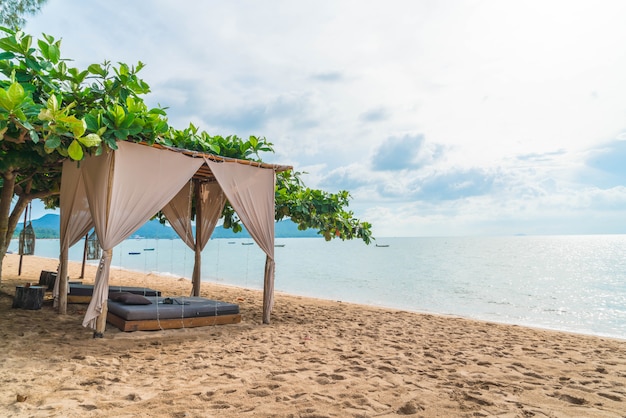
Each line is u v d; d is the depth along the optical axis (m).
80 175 6.27
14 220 8.12
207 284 14.47
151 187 5.69
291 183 9.29
